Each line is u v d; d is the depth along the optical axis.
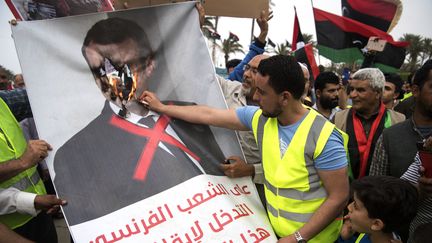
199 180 1.83
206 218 1.75
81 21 1.87
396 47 4.94
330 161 1.56
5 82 3.80
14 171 1.60
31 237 1.93
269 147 1.73
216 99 2.03
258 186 2.29
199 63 2.04
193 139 1.95
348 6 5.34
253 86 2.27
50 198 1.67
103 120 1.84
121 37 1.93
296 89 1.60
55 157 1.72
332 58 5.19
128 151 1.82
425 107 1.87
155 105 1.92
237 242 1.73
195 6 2.05
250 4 2.49
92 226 1.64
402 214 1.47
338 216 1.78
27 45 1.75
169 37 2.02
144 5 2.22
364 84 2.57
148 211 1.70
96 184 1.71
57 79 1.80
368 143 2.61
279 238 1.78
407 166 1.95
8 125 1.85
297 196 1.65
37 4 1.82
